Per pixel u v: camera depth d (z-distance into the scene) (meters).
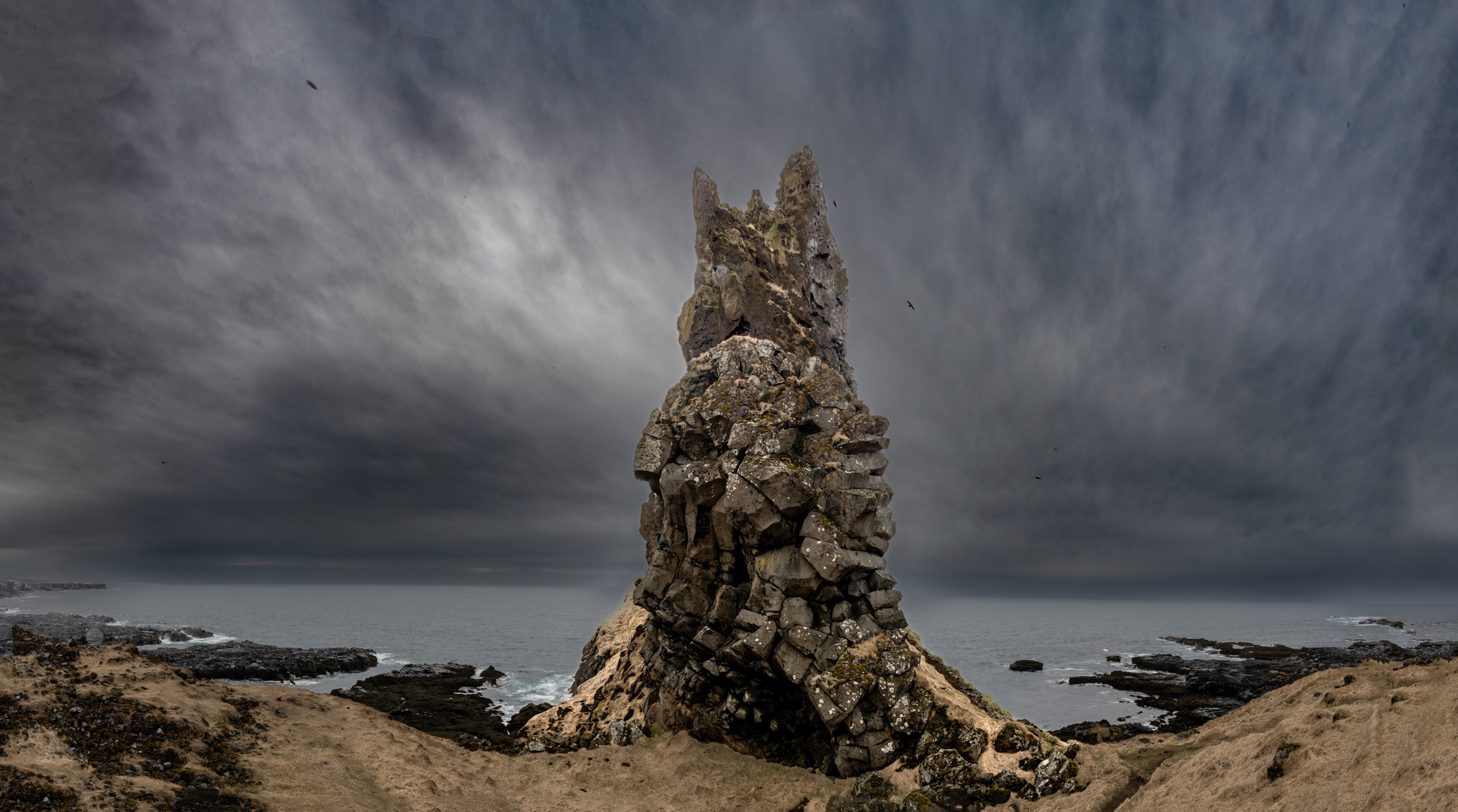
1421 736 10.72
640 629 32.41
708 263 32.81
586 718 27.86
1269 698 18.48
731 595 24.38
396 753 18.70
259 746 16.50
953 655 82.62
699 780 21.09
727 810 19.20
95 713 15.30
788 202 35.88
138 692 16.73
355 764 17.39
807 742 22.47
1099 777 16.73
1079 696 51.22
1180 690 52.62
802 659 22.02
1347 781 10.69
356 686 49.06
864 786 19.39
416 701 42.75
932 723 20.56
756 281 32.34
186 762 14.81
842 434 24.81
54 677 16.31
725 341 29.23
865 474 24.17
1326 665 58.69
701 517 24.92
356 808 14.91
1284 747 12.73
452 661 66.94
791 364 28.66
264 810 13.76
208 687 18.56
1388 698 12.81
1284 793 11.48
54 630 63.72
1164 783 15.05
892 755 20.48
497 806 17.89
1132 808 14.80
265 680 51.19
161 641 69.38
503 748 23.62
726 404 25.41
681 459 26.12
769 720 23.08
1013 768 18.61
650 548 28.22
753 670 23.03
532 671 59.69
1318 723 12.99
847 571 22.72
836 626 22.58
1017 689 55.16
